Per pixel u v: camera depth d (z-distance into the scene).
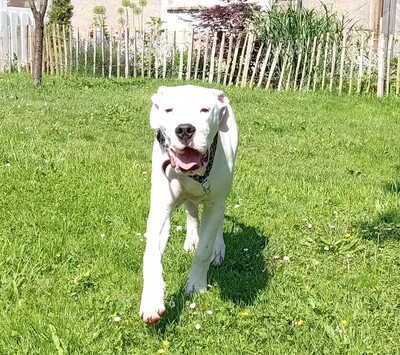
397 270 2.49
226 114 1.92
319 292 2.23
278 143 4.70
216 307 2.05
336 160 4.34
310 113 6.03
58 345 1.74
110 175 3.33
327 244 2.65
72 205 2.85
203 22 8.69
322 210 3.16
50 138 4.18
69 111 5.30
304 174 3.84
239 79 7.89
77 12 11.18
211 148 1.93
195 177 1.93
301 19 7.71
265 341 1.89
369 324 2.02
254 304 2.12
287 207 3.16
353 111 6.25
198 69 8.16
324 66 7.43
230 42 7.76
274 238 2.74
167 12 10.34
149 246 1.92
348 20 8.22
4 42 8.88
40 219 2.68
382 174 4.04
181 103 1.78
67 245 2.46
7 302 2.02
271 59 7.83
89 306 2.00
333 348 1.86
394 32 8.89
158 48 8.29
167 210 1.99
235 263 2.46
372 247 2.71
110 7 11.03
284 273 2.39
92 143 4.15
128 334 1.87
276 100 6.64
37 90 6.51
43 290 2.12
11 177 3.15
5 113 5.02
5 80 7.27
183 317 1.97
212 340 1.87
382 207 3.22
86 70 8.38
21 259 2.30
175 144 1.76
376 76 7.35
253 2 9.30
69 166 3.41
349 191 3.48
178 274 2.28
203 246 2.10
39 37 6.81
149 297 1.82
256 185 3.41
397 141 4.97
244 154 4.29
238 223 2.88
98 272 2.24
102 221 2.72
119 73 8.33
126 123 4.96
